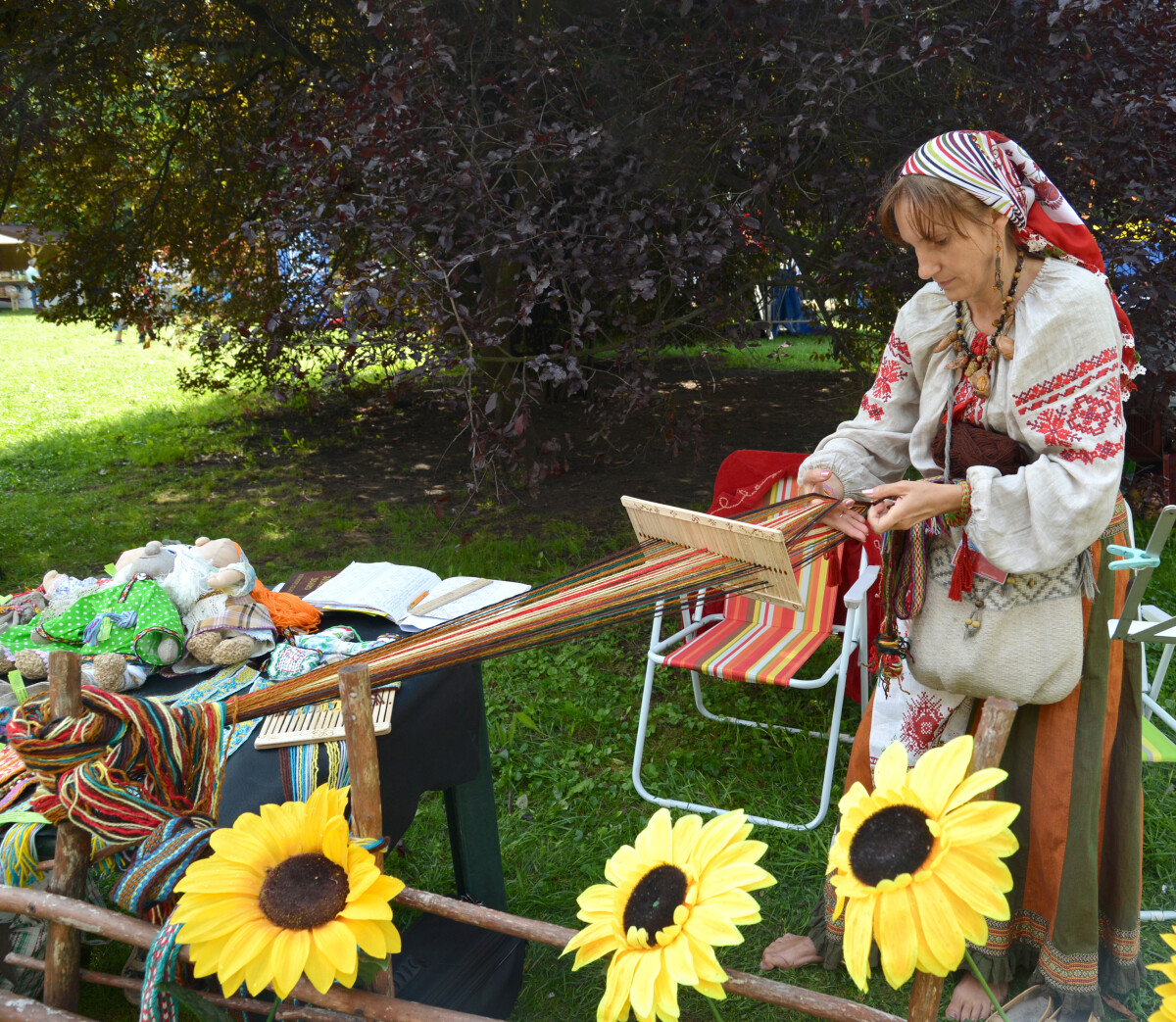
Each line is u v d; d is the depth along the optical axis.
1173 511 1.40
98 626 2.14
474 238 4.66
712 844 1.11
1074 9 4.08
